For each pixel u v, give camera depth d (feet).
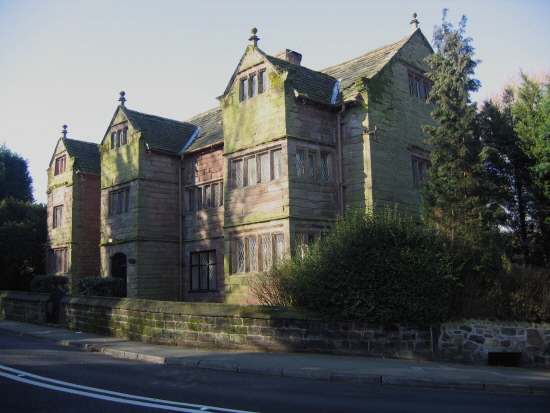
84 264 88.69
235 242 61.26
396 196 60.59
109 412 23.27
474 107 48.26
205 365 36.27
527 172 59.88
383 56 65.98
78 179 89.97
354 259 39.70
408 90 66.44
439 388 30.50
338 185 59.98
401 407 24.93
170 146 78.18
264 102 59.16
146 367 36.29
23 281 96.22
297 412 23.49
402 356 38.40
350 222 42.68
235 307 43.19
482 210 44.65
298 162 57.26
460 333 38.83
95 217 91.56
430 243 40.32
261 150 59.06
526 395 28.91
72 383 29.71
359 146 59.11
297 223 55.16
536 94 61.67
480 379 31.32
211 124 82.99
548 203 58.44
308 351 40.19
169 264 75.20
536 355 38.40
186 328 45.19
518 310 39.22
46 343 50.24
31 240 97.25
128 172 75.56
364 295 38.60
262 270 57.41
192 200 77.71
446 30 52.31
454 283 39.65
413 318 38.06
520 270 42.78
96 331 55.93
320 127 59.93
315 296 40.24
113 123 80.12
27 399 25.76
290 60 73.92
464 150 46.80
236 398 26.27
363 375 31.81
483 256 41.52
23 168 150.92
